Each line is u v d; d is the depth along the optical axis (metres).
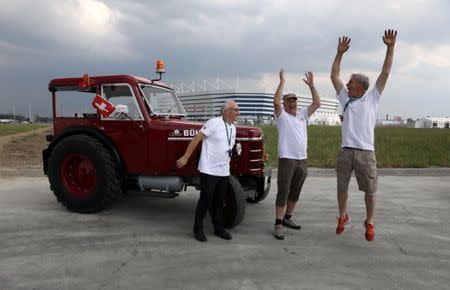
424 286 3.59
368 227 4.62
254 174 5.55
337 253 4.43
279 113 4.96
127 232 5.10
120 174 5.85
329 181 9.15
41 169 9.62
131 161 5.77
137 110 5.75
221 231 4.91
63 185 6.00
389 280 3.71
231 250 4.46
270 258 4.23
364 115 4.50
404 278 3.76
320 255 4.35
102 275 3.71
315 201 7.04
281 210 4.95
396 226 5.53
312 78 5.07
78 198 5.89
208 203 4.75
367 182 4.54
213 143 4.70
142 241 4.74
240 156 5.45
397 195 7.61
